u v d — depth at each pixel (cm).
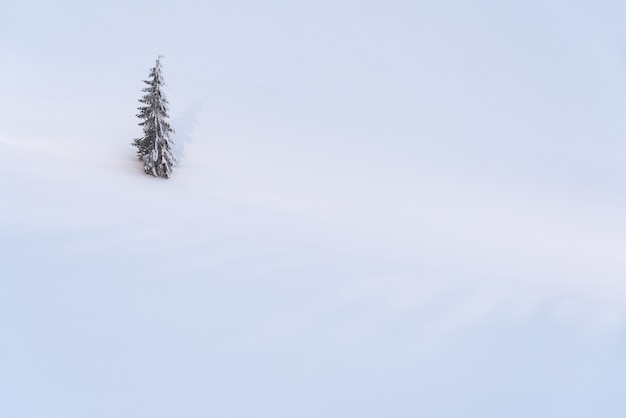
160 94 1856
